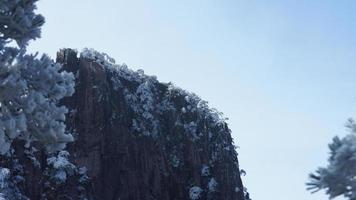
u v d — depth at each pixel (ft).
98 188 305.32
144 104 381.19
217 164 375.86
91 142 318.65
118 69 392.47
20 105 46.52
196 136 386.11
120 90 370.53
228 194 362.94
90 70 350.84
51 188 281.74
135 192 328.08
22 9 48.44
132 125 357.41
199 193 357.00
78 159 308.40
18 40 49.34
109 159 325.42
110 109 344.49
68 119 326.24
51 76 48.65
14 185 246.88
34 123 47.83
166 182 353.10
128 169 331.16
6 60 45.78
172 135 384.27
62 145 49.65
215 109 417.90
